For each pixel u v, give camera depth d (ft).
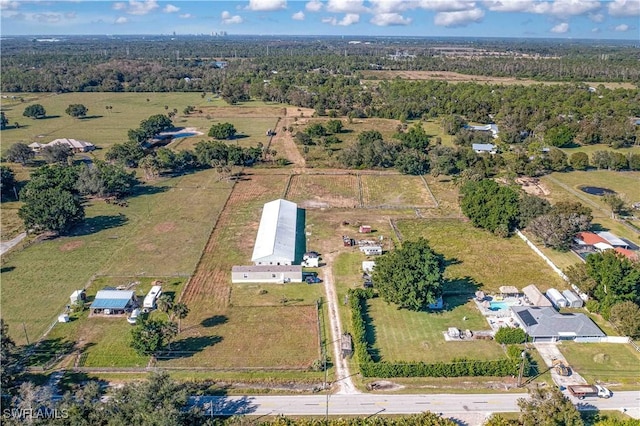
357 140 559.38
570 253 312.09
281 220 340.80
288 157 533.55
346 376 205.57
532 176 470.39
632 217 373.40
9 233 336.49
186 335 230.07
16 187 419.74
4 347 193.57
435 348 222.28
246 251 313.73
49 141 578.25
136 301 255.29
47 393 176.14
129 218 364.58
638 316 221.05
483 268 295.28
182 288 269.23
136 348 205.57
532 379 203.10
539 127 596.29
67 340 224.33
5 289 264.72
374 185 449.06
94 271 285.64
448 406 188.85
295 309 252.42
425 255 252.62
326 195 422.82
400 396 194.49
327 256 309.63
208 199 407.64
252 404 188.85
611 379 203.21
